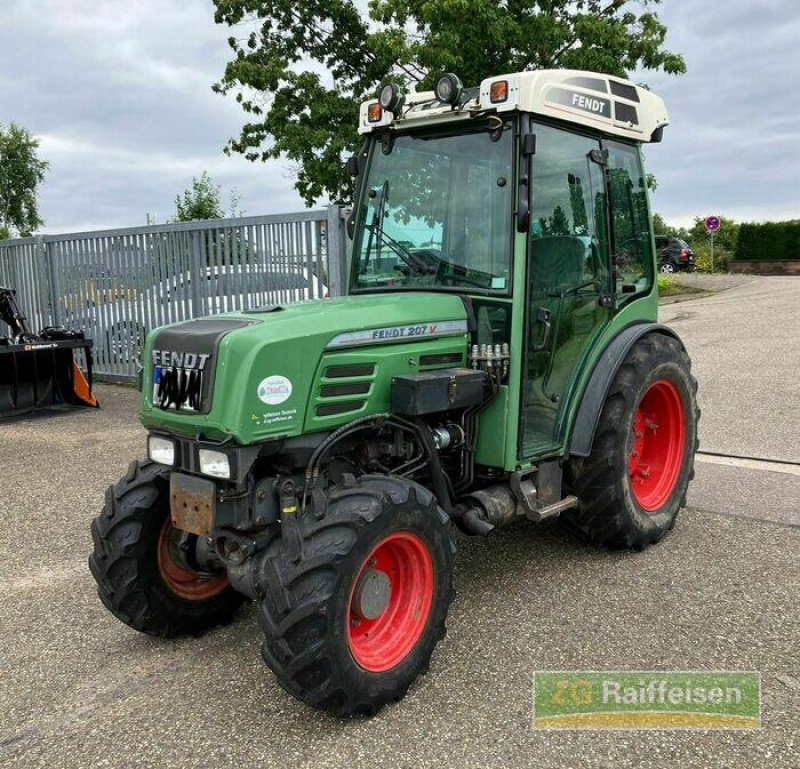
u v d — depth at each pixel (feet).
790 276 89.51
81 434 25.48
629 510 13.56
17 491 19.29
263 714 9.64
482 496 11.88
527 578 13.26
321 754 8.80
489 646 11.04
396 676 9.58
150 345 10.44
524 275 11.59
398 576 10.14
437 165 12.49
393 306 11.19
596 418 12.94
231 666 10.88
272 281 28.86
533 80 11.41
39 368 29.30
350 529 9.06
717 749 8.70
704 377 30.22
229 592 12.14
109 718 9.65
